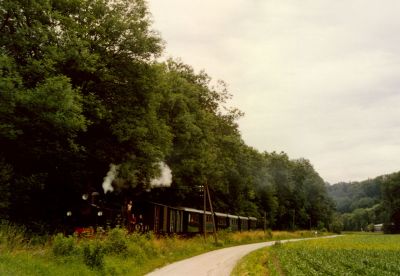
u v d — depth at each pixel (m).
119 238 24.12
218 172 63.84
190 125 49.84
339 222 171.50
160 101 44.34
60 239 19.08
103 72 33.19
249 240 62.97
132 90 36.59
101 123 34.56
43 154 30.61
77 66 30.89
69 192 34.22
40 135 29.36
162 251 29.86
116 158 36.28
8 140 28.09
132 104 36.78
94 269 17.88
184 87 55.25
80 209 32.91
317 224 146.50
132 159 35.72
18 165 30.55
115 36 34.31
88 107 32.22
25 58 28.50
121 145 36.03
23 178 28.81
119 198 37.56
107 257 21.09
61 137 30.44
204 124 58.09
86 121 30.62
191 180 54.12
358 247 51.78
